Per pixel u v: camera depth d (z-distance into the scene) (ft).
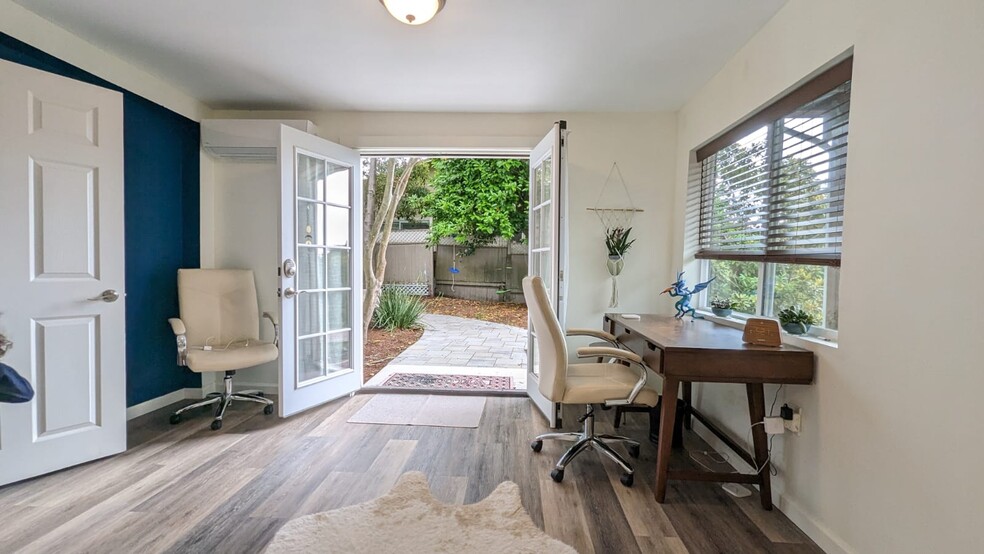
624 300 11.31
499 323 24.48
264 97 10.63
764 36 7.34
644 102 10.66
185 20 7.34
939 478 4.14
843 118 5.89
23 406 6.93
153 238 10.10
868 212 5.06
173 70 9.27
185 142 10.90
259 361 9.86
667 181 11.23
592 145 11.24
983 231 3.79
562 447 8.52
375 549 5.31
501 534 5.65
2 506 6.24
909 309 4.49
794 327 6.43
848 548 5.20
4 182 6.72
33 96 6.96
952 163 4.07
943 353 4.12
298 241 10.18
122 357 7.98
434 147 11.46
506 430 9.33
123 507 6.25
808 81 6.36
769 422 6.20
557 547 5.41
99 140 7.63
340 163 11.12
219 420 9.25
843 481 5.32
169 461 7.72
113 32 7.77
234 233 11.43
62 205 7.26
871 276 4.99
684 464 7.95
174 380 10.80
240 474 7.26
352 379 11.64
